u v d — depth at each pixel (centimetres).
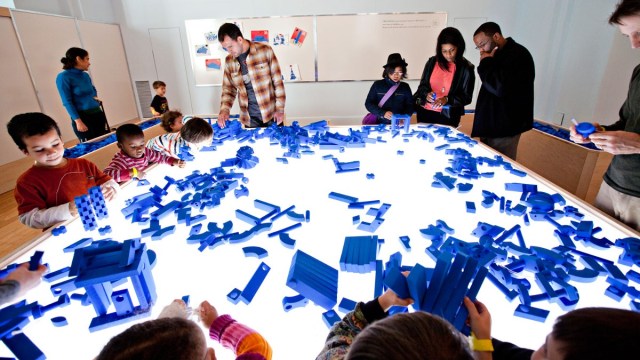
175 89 500
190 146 180
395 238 94
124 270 63
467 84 234
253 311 71
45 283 80
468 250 83
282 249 91
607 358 34
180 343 43
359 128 226
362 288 76
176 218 109
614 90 302
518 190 124
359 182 135
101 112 335
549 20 378
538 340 63
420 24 453
